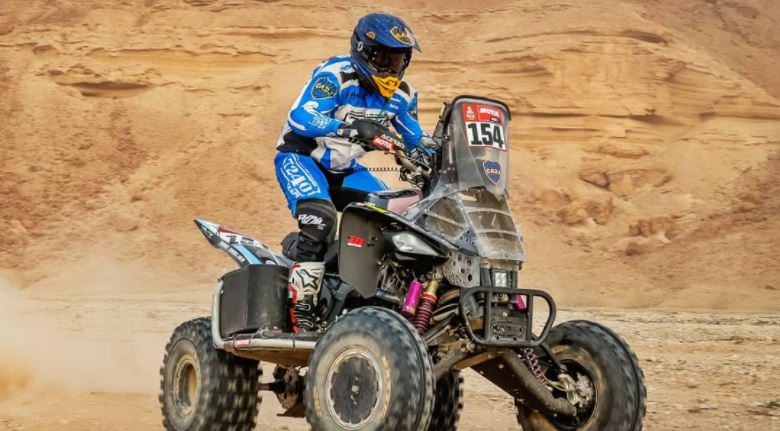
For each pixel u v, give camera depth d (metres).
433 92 160.25
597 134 160.62
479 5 185.38
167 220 152.75
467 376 23.78
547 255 141.50
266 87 172.38
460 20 180.25
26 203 156.38
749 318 72.06
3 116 167.75
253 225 151.50
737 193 152.12
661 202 151.88
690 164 157.75
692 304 112.50
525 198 152.12
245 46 176.38
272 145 164.00
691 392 20.53
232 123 168.75
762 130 163.88
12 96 170.00
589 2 172.50
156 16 179.50
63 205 157.12
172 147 166.38
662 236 145.38
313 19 180.12
